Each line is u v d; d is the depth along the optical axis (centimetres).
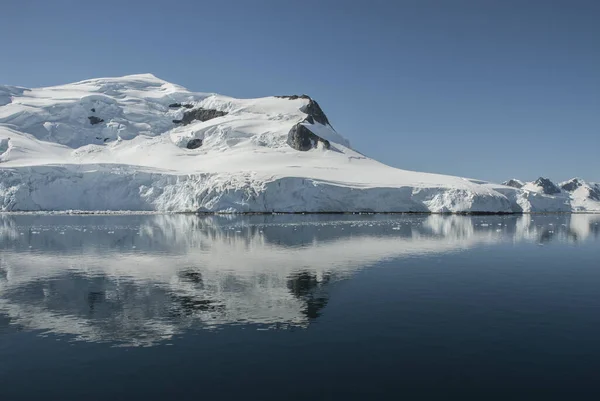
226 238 5103
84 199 10462
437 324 1934
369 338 1770
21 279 2908
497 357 1582
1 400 1309
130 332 1875
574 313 2098
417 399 1299
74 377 1453
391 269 3231
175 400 1299
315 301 2322
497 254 3991
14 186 10062
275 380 1417
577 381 1402
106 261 3572
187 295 2466
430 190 10469
